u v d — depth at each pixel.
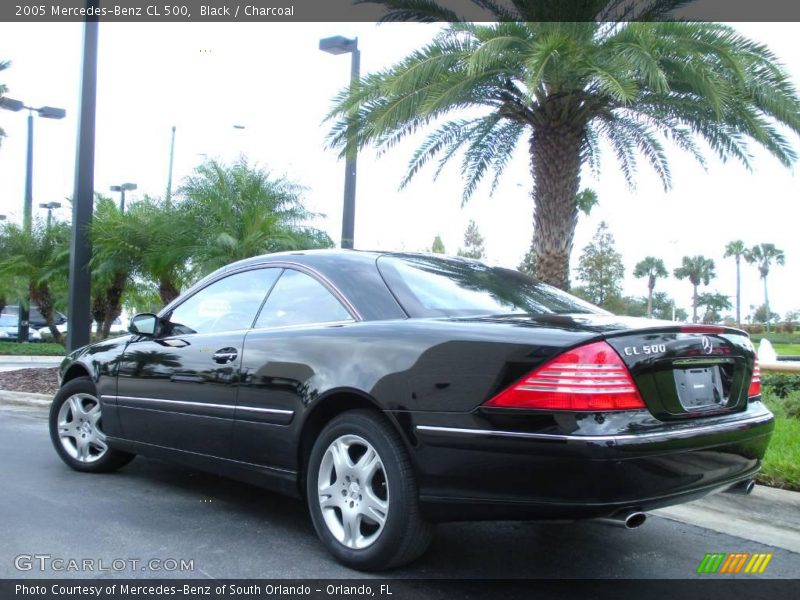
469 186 11.84
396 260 4.30
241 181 11.84
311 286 4.28
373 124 9.33
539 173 9.98
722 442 3.38
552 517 3.12
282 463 4.04
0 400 9.65
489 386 3.22
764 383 10.32
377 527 3.72
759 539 4.43
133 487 5.24
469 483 3.25
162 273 12.77
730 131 9.67
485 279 4.44
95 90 10.59
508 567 3.88
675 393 3.31
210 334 4.65
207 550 3.98
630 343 3.21
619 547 4.25
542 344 3.17
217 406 4.37
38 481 5.36
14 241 16.52
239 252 10.96
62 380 5.90
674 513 4.85
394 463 3.48
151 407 4.86
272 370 4.07
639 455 3.03
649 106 9.80
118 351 5.25
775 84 8.88
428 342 3.47
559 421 3.06
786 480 4.91
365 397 3.58
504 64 9.15
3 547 3.97
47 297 17.08
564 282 9.95
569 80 9.03
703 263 75.31
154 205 13.39
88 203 10.59
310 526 4.43
